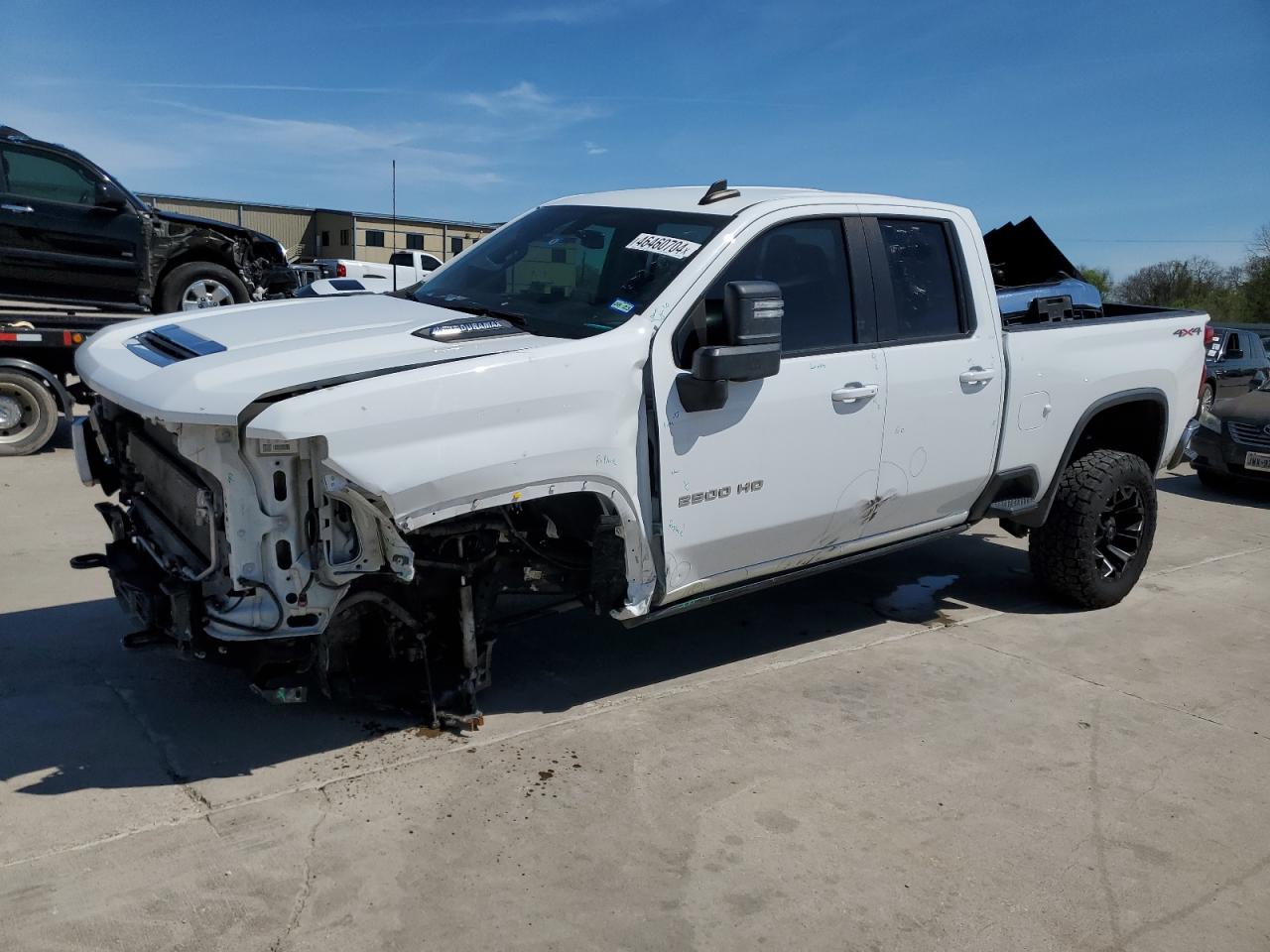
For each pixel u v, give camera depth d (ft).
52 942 8.36
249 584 10.16
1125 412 18.84
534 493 10.79
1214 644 16.94
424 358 10.52
